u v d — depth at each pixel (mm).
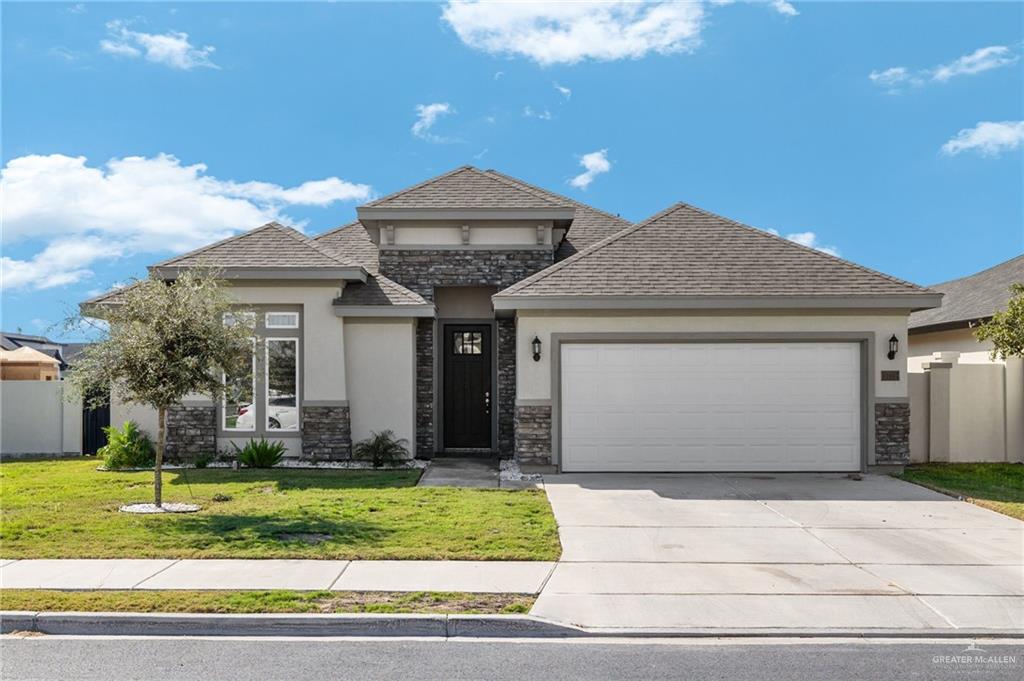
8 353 19859
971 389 16422
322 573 7668
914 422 16141
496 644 6191
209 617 6430
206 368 10836
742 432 14445
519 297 14172
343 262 15469
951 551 8773
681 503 11555
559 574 7758
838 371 14492
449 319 17516
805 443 14438
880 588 7395
